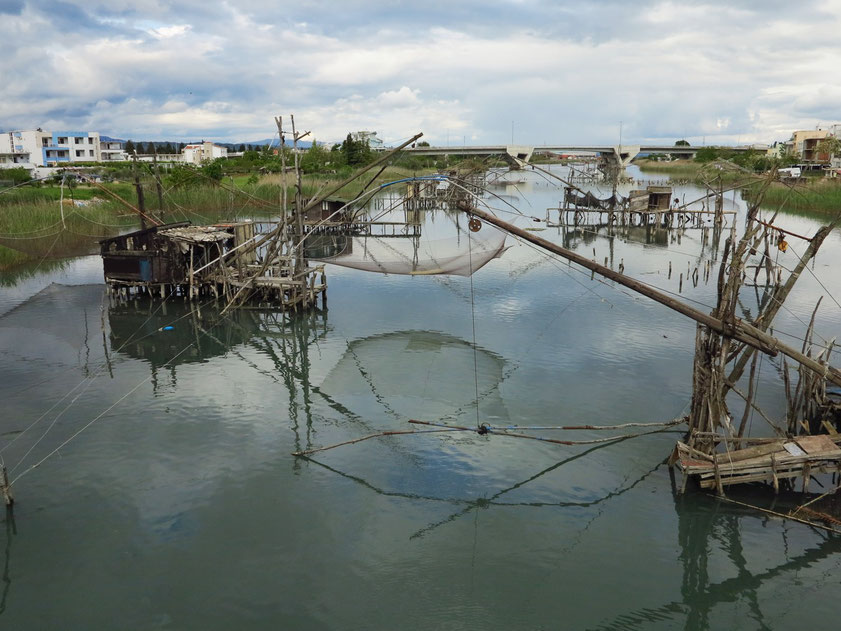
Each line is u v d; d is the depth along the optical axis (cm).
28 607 1143
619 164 11994
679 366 2245
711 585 1194
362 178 9119
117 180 7181
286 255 3103
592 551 1295
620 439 1731
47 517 1406
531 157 11231
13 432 1802
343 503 1466
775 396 1944
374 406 1998
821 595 1164
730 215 6231
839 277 3588
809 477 1423
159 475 1582
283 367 2378
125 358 2464
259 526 1378
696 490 1483
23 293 3400
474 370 2262
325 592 1180
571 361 2325
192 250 3141
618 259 4306
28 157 11188
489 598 1166
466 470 1608
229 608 1139
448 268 2944
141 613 1128
